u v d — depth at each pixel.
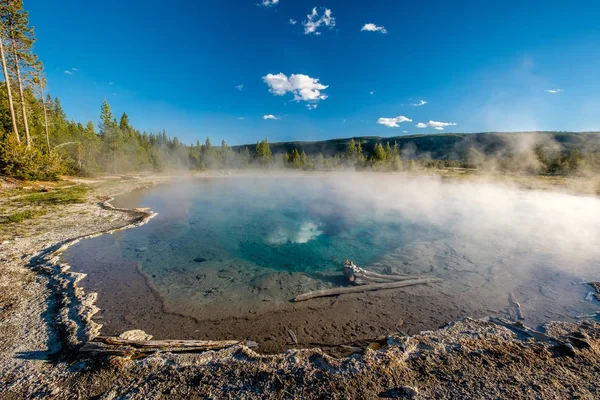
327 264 8.96
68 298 6.25
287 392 3.65
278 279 7.74
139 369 4.07
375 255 9.61
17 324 5.18
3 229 10.66
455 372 3.94
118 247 9.86
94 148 37.12
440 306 6.19
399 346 4.57
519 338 4.73
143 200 20.02
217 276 7.93
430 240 10.73
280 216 15.66
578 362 4.08
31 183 20.16
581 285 6.81
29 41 20.70
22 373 3.98
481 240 10.40
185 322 5.70
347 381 3.81
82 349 4.47
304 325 5.61
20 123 23.23
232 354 4.44
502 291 6.68
